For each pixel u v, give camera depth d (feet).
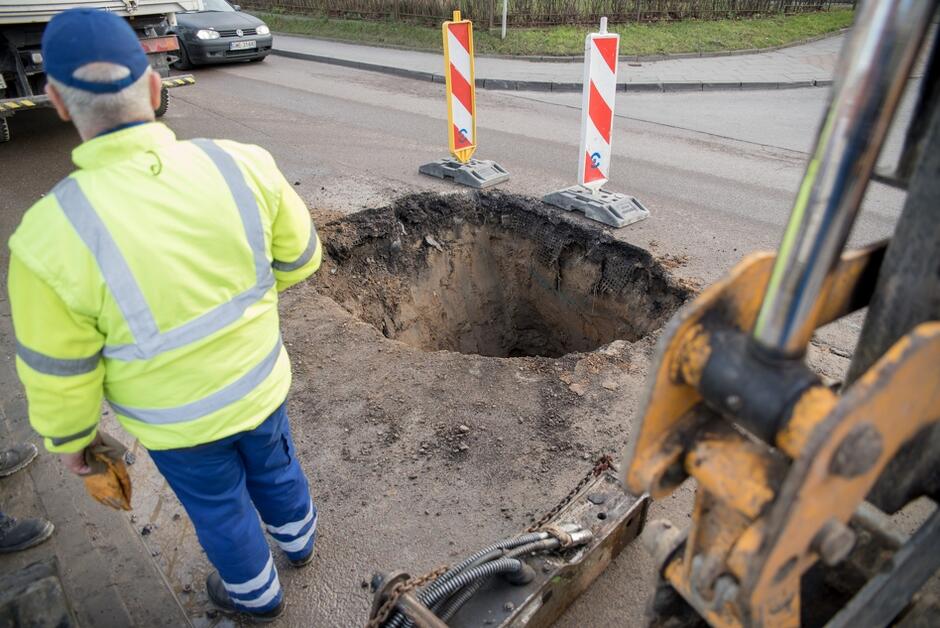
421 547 8.52
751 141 25.35
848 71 2.90
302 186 19.42
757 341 3.36
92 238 4.79
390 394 11.18
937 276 3.74
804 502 3.13
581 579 7.59
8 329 12.99
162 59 26.09
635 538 8.48
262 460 6.78
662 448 3.89
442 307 18.67
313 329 13.01
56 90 4.86
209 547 6.67
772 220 17.52
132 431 5.90
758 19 49.16
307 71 39.09
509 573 6.70
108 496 6.25
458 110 19.15
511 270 18.97
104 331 5.15
